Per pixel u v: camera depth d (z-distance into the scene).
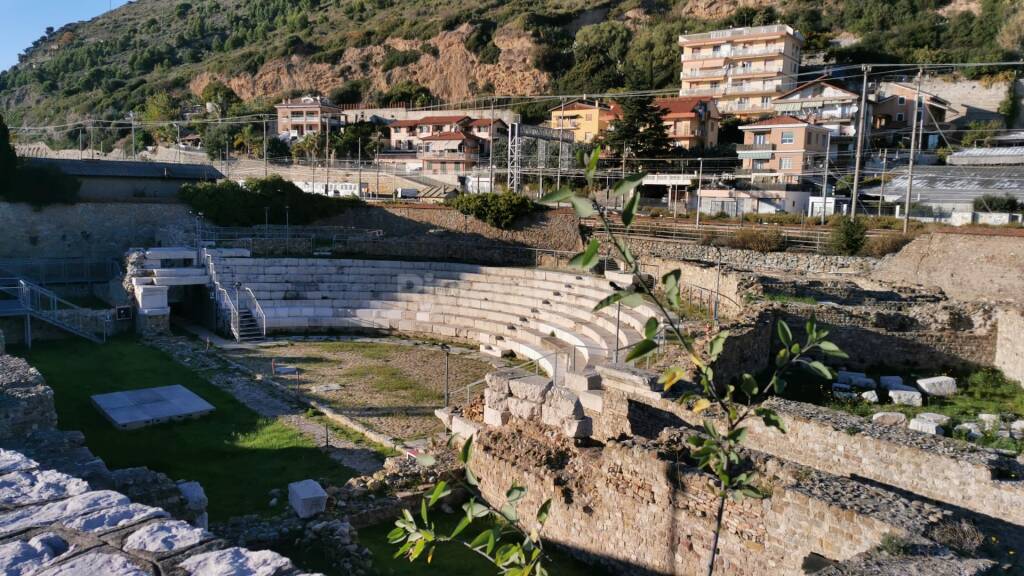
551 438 17.61
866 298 30.12
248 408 27.31
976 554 10.14
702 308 33.22
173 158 107.88
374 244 52.03
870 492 11.27
